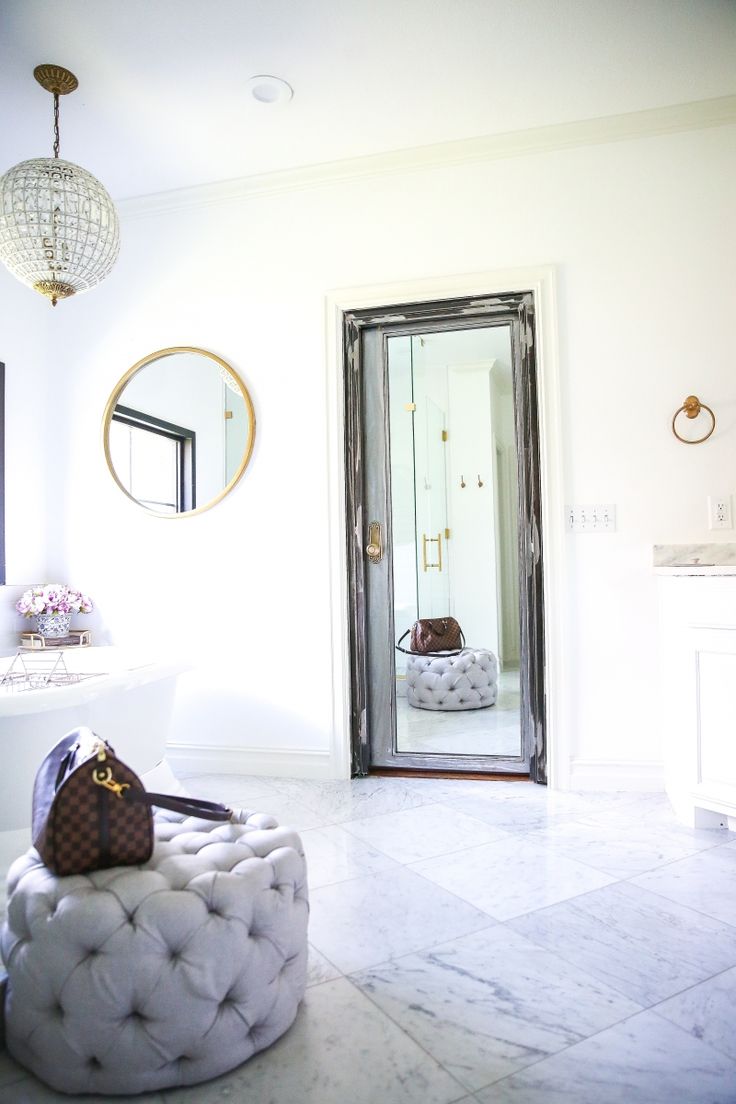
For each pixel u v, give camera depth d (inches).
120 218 128.4
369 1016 51.9
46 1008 44.4
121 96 97.6
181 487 124.4
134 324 128.0
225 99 98.7
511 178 111.6
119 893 45.2
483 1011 52.2
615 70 95.1
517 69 94.3
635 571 105.4
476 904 69.6
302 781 114.2
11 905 47.6
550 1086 44.5
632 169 107.7
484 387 115.8
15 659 94.6
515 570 114.6
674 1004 52.8
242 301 122.2
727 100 102.2
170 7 81.7
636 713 105.1
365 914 67.8
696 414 103.3
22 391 127.6
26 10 81.7
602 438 107.0
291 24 84.9
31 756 77.9
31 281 86.8
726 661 85.4
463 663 116.7
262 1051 48.4
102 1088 44.3
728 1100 43.1
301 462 118.6
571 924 65.3
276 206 121.1
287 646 118.3
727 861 79.2
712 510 103.4
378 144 110.9
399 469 119.3
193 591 123.1
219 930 44.9
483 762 114.9
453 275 112.7
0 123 103.3
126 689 88.7
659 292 106.3
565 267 109.2
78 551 129.5
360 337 121.0
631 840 85.8
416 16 84.0
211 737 121.0
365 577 119.6
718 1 82.7
